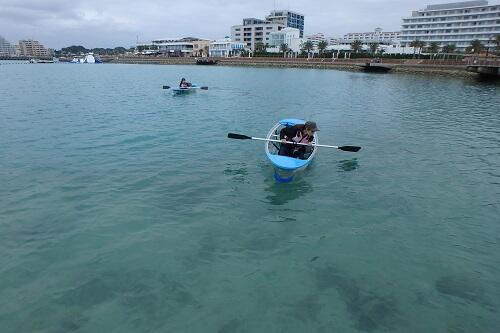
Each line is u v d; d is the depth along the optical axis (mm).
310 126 11617
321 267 6926
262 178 11219
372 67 81188
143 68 98688
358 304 5977
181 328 5383
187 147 14406
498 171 12391
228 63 116062
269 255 7262
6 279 6293
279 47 136625
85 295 5984
